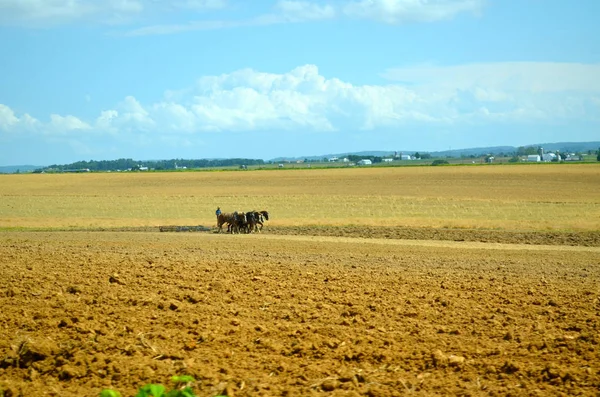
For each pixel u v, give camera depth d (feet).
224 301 49.55
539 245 111.96
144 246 99.50
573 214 179.63
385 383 30.71
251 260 78.18
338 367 33.06
